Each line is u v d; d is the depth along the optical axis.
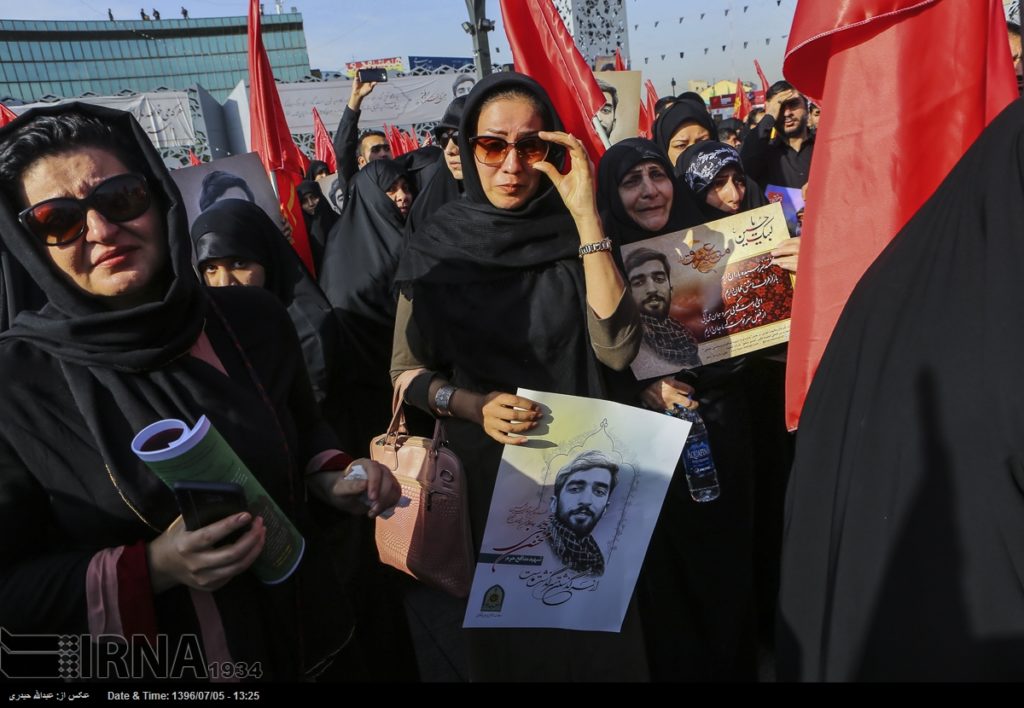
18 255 1.20
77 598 1.15
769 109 4.23
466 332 1.90
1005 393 0.98
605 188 2.59
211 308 1.43
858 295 1.30
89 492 1.21
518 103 1.84
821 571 1.23
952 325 1.07
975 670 0.98
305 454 1.63
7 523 1.16
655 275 2.25
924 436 1.06
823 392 1.30
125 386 1.23
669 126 4.02
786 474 2.72
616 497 1.80
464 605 2.08
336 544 2.22
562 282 1.89
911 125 1.72
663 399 2.26
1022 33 1.48
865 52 1.75
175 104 17.23
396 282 2.03
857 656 1.09
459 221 1.96
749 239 2.23
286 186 4.11
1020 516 0.98
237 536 1.16
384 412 3.26
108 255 1.20
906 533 1.06
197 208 3.36
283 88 18.48
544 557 1.81
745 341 2.24
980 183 1.10
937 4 1.68
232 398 1.34
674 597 2.29
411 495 1.92
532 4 3.06
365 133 6.23
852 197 1.78
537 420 1.78
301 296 2.77
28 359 1.22
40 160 1.16
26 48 54.88
